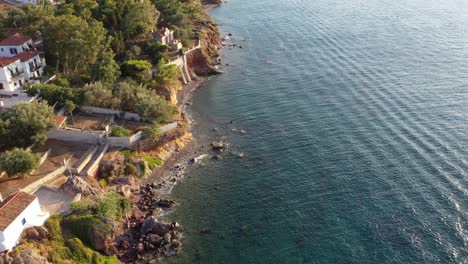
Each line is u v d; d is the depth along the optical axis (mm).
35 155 79000
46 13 127562
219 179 85188
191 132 102375
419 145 87250
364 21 167875
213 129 103250
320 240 68188
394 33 151625
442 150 85062
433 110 99250
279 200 77562
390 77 117812
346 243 67000
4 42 112562
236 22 182000
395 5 186125
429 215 70312
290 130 98938
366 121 98000
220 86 125750
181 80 128375
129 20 133125
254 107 111500
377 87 113062
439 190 75125
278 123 102625
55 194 73250
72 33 108812
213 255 67500
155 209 77562
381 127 94938
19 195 65500
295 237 69375
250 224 72938
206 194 81125
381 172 81062
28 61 105312
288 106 109625
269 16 187000
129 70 115312
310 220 72188
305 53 142500
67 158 83500
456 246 64562
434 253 63812
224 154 93125
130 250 68500
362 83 116250
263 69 134000
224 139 98750
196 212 76625
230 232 71688
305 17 180625
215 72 134875
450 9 175125
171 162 91688
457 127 92000
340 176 81438
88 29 109688
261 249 67812
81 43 106250
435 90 108250
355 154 87188
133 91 104125
